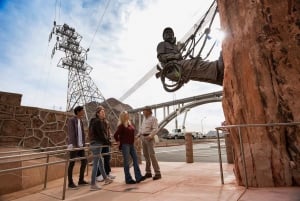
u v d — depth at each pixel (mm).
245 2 4203
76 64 55562
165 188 4414
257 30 3984
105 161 5969
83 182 5422
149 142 5680
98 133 5086
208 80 7730
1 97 6293
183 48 8383
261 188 3617
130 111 59031
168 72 8422
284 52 3766
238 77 4230
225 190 3834
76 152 5297
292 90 3668
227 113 4668
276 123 3502
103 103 50156
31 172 5355
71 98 51750
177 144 34406
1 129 6164
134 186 4820
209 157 11695
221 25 4801
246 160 3900
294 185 3508
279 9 3850
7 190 4625
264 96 3844
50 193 4570
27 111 6828
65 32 54969
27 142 6672
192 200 3354
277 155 3654
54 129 7508
